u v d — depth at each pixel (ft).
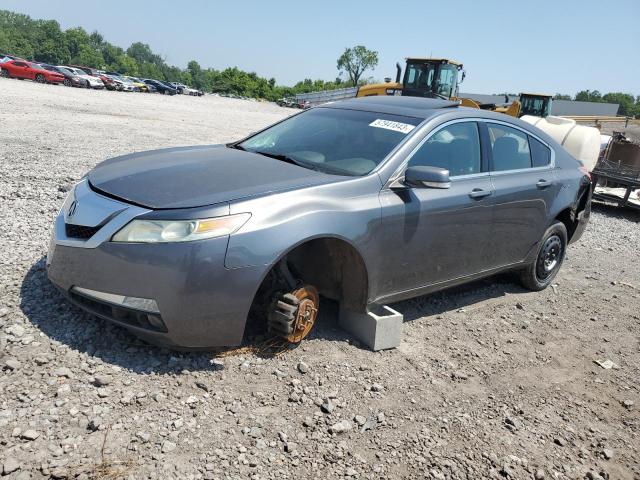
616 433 11.57
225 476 8.55
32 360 10.40
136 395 9.95
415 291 14.19
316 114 16.14
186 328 10.36
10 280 13.38
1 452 8.20
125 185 11.40
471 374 12.97
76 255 10.71
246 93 294.46
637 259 26.14
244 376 11.12
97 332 11.57
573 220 19.57
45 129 46.32
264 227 10.69
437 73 55.36
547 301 18.53
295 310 11.67
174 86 205.67
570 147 35.01
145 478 8.21
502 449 10.42
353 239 11.94
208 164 12.75
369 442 9.96
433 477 9.37
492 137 16.12
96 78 152.05
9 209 20.21
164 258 10.07
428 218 13.53
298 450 9.42
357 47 333.01
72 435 8.79
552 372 13.73
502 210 15.78
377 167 13.00
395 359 12.94
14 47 454.40
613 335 16.53
